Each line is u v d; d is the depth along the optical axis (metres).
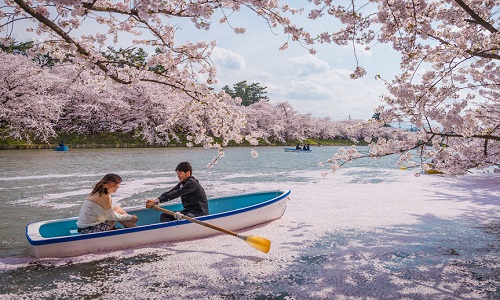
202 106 5.18
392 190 11.09
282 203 6.99
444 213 7.72
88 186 11.25
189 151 31.78
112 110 37.03
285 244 5.46
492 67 5.54
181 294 3.72
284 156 29.11
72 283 3.98
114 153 26.88
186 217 5.30
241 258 4.82
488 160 5.34
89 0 3.55
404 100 4.33
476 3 4.60
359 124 5.29
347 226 6.56
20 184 11.59
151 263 4.59
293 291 3.80
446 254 5.02
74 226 5.50
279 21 3.94
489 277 4.18
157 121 39.00
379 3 4.40
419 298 3.63
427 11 4.33
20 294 3.70
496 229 6.38
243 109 50.84
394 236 5.92
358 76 4.09
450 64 4.27
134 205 8.73
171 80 4.65
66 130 35.22
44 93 30.67
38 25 4.00
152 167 17.39
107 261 4.64
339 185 12.33
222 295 3.70
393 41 4.25
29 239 4.59
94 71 4.72
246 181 13.34
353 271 4.38
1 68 26.70
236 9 3.78
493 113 5.79
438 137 5.33
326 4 3.83
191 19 3.76
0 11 3.65
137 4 3.28
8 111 26.80
